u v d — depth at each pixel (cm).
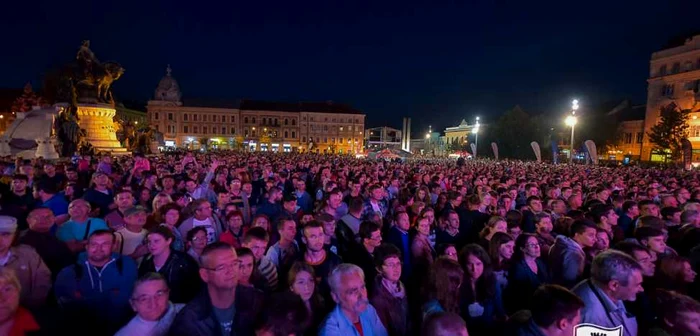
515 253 466
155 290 292
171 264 403
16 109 3192
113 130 2798
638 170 2366
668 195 784
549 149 6012
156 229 404
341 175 1243
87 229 486
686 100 4784
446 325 262
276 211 734
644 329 385
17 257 363
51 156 2120
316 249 448
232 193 811
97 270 368
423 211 580
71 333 350
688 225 557
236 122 10281
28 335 278
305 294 350
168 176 827
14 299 267
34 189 672
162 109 9794
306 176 1365
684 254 529
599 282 335
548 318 283
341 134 10869
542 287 306
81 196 769
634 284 315
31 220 435
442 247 494
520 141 6206
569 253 455
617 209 814
